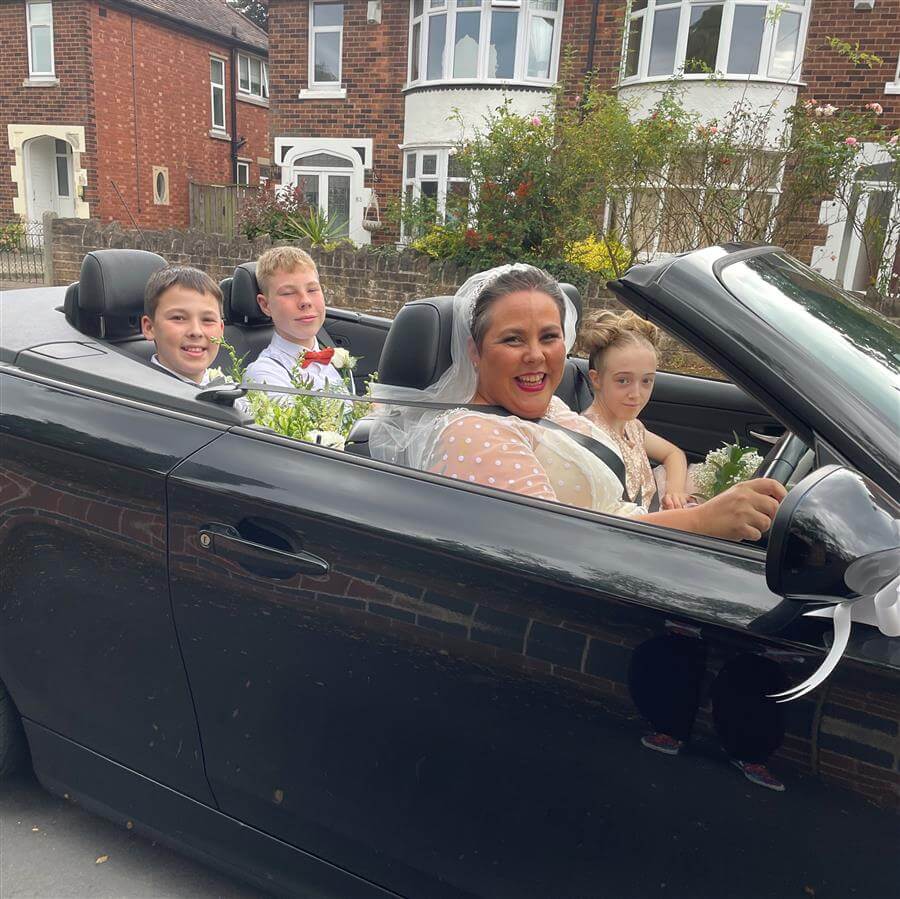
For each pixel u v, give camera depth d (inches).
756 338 54.3
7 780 88.0
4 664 76.9
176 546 63.7
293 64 566.9
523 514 55.5
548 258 341.1
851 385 52.9
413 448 71.4
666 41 457.1
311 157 579.2
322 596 58.1
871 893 44.5
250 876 68.3
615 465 75.6
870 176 315.3
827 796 44.9
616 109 331.9
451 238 369.1
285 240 418.6
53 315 95.6
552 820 52.7
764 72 433.7
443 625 54.2
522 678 52.2
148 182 762.2
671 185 324.2
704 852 48.5
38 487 70.2
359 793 59.7
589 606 50.7
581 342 96.4
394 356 74.5
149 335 101.5
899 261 329.4
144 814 73.3
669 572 50.4
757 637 46.5
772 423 111.0
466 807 55.4
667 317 56.9
